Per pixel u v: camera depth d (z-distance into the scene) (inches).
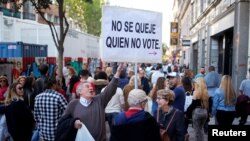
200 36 1339.8
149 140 188.4
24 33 831.1
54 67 733.3
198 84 348.2
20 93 290.2
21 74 649.6
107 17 269.7
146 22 284.5
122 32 274.5
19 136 284.7
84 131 208.8
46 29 802.8
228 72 917.2
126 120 189.6
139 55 282.4
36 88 354.6
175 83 391.2
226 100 367.9
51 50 800.9
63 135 208.7
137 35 280.8
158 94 240.1
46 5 665.6
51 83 276.4
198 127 346.0
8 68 602.5
